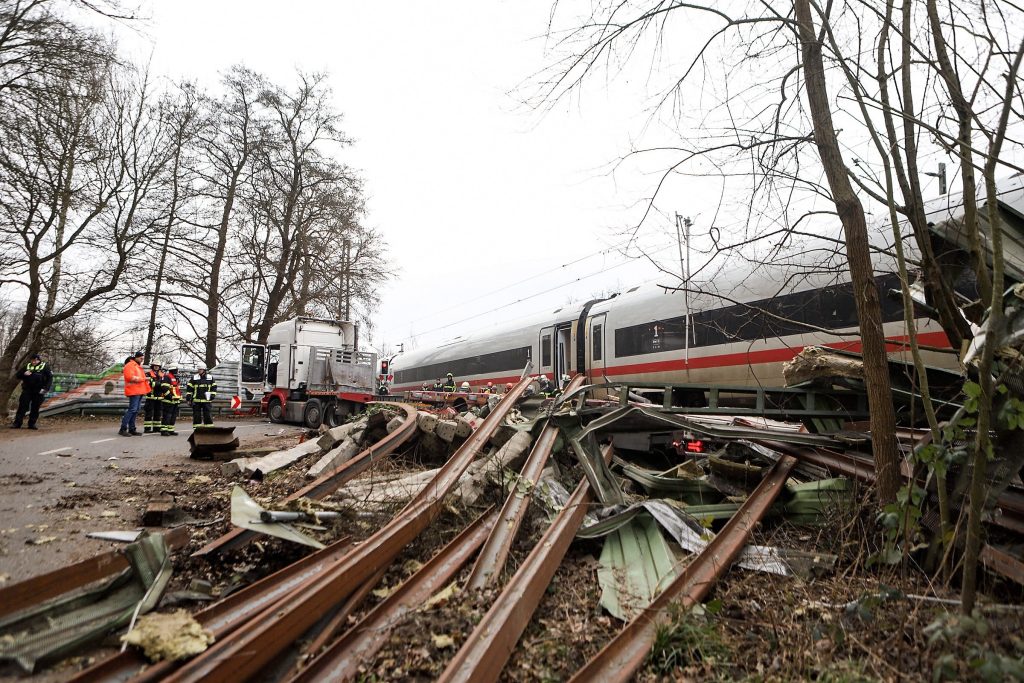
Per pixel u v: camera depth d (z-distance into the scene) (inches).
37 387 582.2
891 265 291.7
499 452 242.8
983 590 141.1
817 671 114.5
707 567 151.0
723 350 443.2
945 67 162.4
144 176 737.0
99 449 401.4
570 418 256.7
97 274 773.3
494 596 136.6
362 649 114.2
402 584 137.9
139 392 525.0
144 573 128.2
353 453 285.0
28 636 105.6
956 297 202.7
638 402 343.9
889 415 171.9
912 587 144.1
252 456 358.3
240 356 887.7
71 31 565.9
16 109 577.9
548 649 123.5
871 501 173.2
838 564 160.4
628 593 143.7
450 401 684.7
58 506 217.8
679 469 244.2
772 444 217.5
